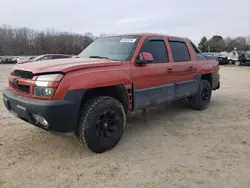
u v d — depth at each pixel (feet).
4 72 63.00
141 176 8.79
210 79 19.26
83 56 13.48
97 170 9.20
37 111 9.05
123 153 10.69
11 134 12.84
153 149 11.12
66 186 8.16
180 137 12.65
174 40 15.40
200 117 16.44
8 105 10.93
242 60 90.68
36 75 9.45
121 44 13.08
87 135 10.00
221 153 10.66
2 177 8.66
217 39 273.54
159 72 13.29
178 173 8.97
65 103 9.05
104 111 10.44
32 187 8.10
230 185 8.19
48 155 10.41
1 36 216.13
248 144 11.68
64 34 223.92
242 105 20.22
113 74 10.66
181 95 15.55
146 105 12.78
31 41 220.23
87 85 9.61
